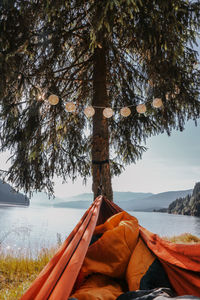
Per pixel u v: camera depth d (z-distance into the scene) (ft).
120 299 4.00
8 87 10.61
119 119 17.95
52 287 3.15
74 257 3.86
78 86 17.51
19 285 15.76
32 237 65.26
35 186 15.03
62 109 14.89
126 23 10.64
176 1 9.95
